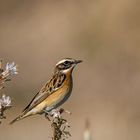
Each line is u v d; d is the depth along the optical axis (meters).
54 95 11.16
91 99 28.33
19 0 34.69
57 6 34.03
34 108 11.02
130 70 29.67
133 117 26.42
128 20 31.30
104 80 29.39
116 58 30.44
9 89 28.53
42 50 32.56
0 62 8.29
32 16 34.31
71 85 11.47
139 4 31.34
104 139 24.98
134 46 30.67
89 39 31.62
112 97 28.28
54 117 9.09
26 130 25.59
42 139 25.30
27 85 29.53
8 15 34.62
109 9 31.78
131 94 27.94
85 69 30.08
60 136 9.06
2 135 25.45
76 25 32.59
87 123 10.04
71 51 31.88
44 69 31.58
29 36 33.44
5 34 33.84
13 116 26.42
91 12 32.59
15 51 32.91
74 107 27.86
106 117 26.62
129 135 25.06
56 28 33.16
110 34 31.45
